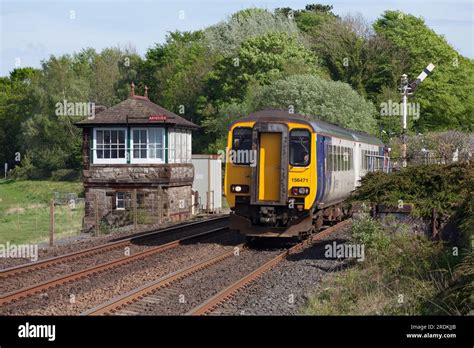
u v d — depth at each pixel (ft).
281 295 39.01
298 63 160.86
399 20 207.10
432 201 47.39
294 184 57.36
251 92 148.46
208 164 110.22
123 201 93.56
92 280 44.37
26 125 210.79
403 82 95.35
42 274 46.75
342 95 140.05
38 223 103.96
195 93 182.39
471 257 33.53
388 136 152.05
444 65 201.36
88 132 96.02
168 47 220.84
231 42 199.93
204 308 33.86
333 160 65.77
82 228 92.17
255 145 57.52
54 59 215.31
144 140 95.09
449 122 195.72
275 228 58.75
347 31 200.03
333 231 69.15
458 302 31.83
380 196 49.26
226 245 61.05
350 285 39.96
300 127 57.57
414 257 42.32
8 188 195.62
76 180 200.03
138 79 221.05
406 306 34.47
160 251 57.62
